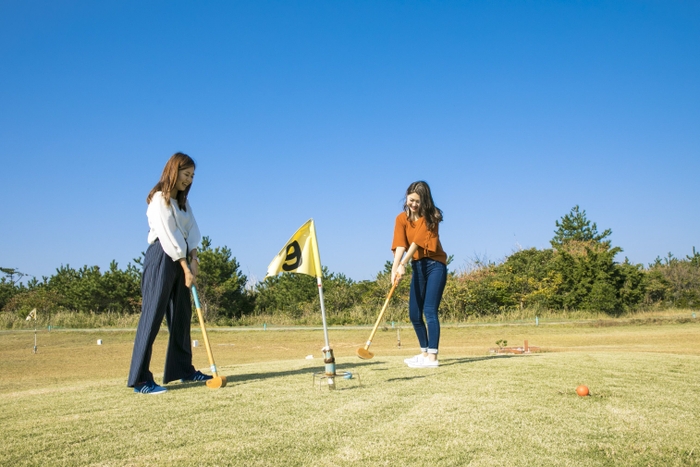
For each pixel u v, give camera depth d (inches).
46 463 89.8
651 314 1051.3
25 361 603.5
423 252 207.9
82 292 1216.8
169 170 165.9
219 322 1103.6
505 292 1072.2
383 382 161.5
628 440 104.0
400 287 1078.4
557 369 187.9
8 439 102.7
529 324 923.4
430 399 134.6
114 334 922.7
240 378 181.0
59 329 1003.9
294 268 157.8
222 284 1161.4
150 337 157.8
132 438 103.0
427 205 202.2
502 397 137.6
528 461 91.8
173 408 127.5
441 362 223.6
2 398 150.5
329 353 149.8
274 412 122.1
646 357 233.6
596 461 92.9
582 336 752.3
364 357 199.8
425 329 213.8
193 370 181.6
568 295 1061.1
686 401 136.7
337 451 95.3
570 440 103.2
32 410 128.5
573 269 1081.4
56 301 1243.8
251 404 130.8
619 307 1035.9
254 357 608.7
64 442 100.7
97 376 448.1
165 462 90.1
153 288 162.1
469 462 90.9
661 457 95.3
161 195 165.0
